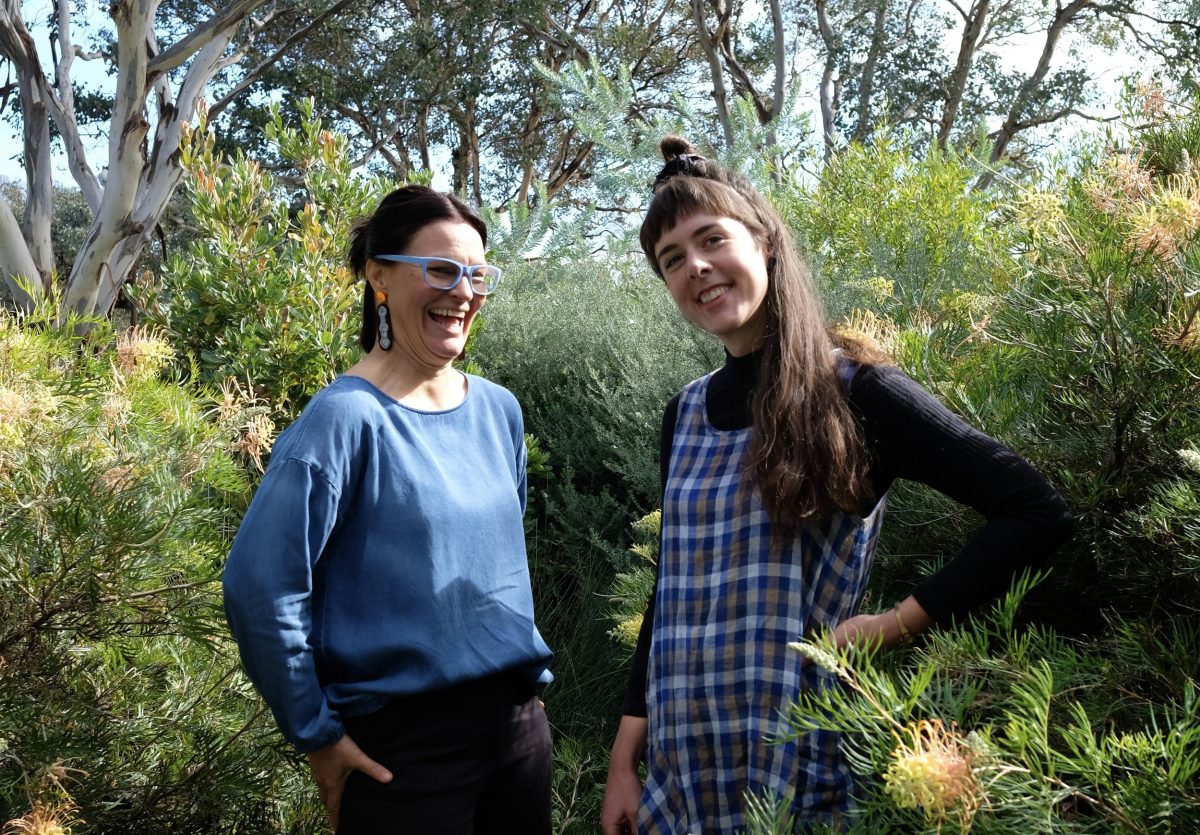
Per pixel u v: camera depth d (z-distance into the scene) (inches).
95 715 72.2
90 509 67.1
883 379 56.7
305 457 61.7
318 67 711.1
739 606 57.2
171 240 574.2
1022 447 65.9
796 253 62.5
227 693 82.9
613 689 118.6
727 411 63.1
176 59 377.1
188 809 75.2
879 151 160.7
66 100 486.3
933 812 36.9
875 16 753.6
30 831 57.1
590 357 156.3
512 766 68.0
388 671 62.8
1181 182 62.0
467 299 67.9
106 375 97.9
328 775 63.1
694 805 57.3
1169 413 59.7
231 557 61.0
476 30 717.9
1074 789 37.8
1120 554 62.2
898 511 73.1
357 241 70.3
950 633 47.6
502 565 68.0
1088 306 63.8
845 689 53.8
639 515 138.1
